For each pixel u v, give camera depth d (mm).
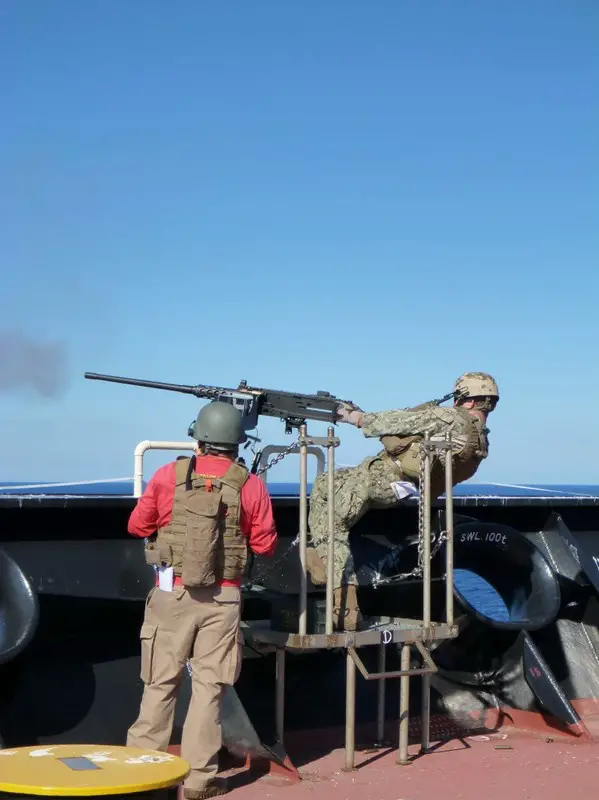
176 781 2602
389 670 6527
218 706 4762
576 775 5242
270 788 4941
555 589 6730
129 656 5699
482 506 7074
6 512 5551
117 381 6828
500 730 6320
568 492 8133
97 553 5750
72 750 2906
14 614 4977
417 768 5402
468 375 6020
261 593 6020
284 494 6922
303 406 6387
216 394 6574
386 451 5891
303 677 6195
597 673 7082
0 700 5207
